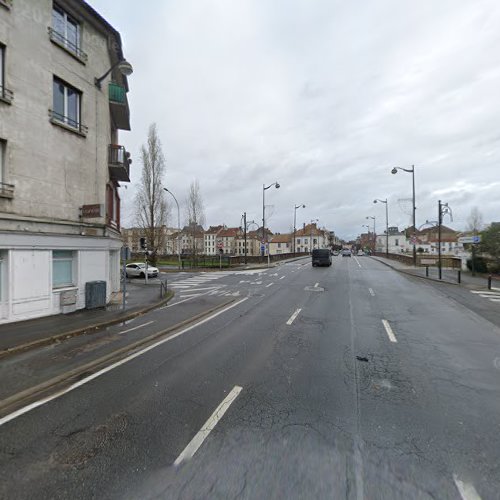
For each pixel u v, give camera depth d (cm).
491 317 898
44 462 291
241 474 271
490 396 416
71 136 1063
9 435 337
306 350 612
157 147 2984
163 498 246
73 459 295
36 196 937
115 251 1551
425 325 808
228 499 243
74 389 452
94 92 1169
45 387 462
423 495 247
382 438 322
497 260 1920
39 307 911
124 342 685
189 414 376
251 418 364
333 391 434
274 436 327
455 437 324
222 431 337
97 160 1183
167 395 427
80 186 1098
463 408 385
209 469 278
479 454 297
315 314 951
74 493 253
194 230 3856
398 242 9075
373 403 398
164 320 902
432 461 287
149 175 2958
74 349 640
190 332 767
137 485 261
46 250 934
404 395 420
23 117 900
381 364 536
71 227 1045
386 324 820
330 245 11612
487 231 2002
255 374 496
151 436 331
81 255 1064
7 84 863
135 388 451
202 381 473
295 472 272
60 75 1019
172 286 1786
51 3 989
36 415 379
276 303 1154
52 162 990
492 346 632
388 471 274
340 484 258
